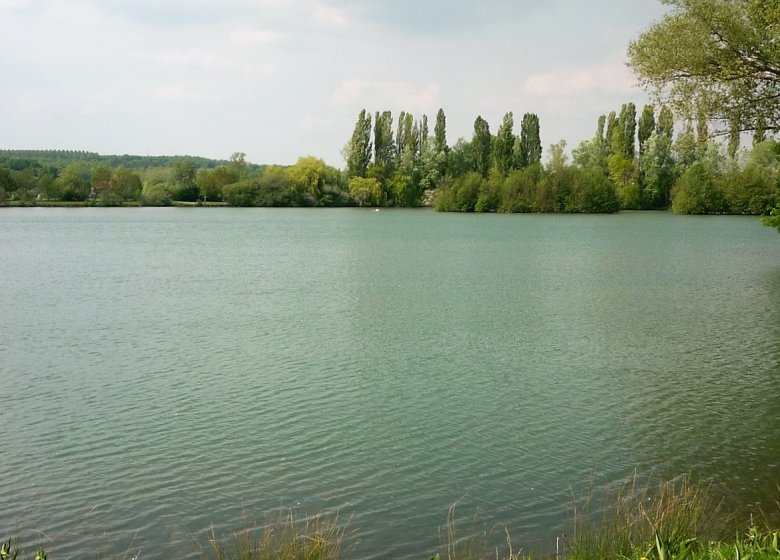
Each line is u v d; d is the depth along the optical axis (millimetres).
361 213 138750
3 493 13414
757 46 19000
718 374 21453
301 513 12570
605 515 12195
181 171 170625
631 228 94812
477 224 104750
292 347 25125
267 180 158750
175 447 15625
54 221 113000
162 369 22094
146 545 11523
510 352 24375
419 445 15742
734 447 15430
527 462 14742
